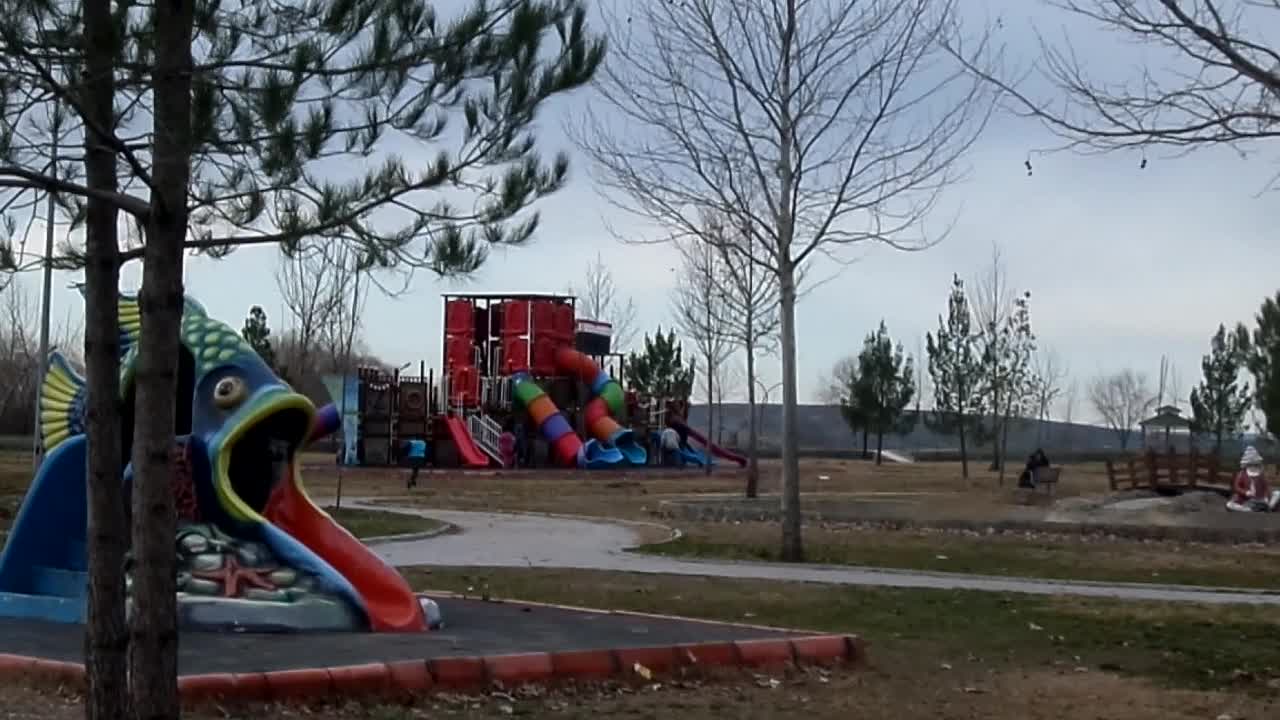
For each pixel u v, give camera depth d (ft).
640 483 164.45
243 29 22.18
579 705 31.83
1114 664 40.45
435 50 22.81
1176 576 65.77
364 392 194.80
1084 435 356.59
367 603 40.01
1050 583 62.44
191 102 21.50
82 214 24.86
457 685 32.40
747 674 36.32
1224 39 26.73
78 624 39.06
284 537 39.75
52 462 41.01
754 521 99.19
